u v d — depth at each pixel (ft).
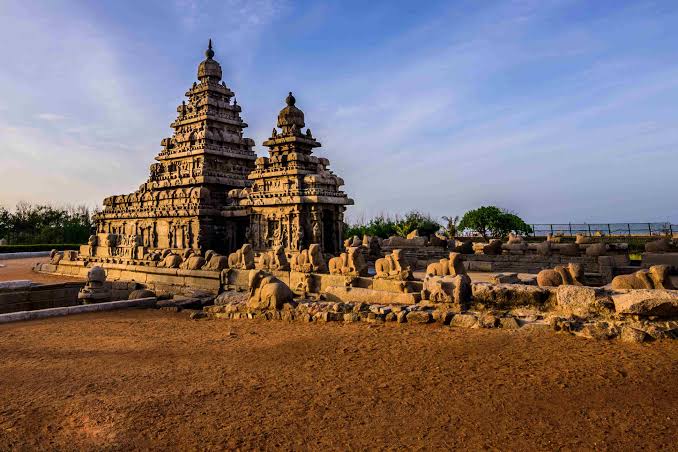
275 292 46.91
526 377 24.90
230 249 91.30
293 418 22.07
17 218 202.28
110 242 88.69
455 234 154.92
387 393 24.44
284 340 36.88
